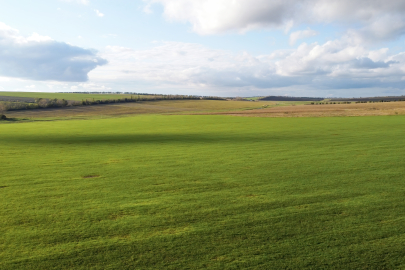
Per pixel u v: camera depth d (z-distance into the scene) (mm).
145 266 5086
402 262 5160
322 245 5766
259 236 6152
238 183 10312
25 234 6305
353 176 11062
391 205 7875
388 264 5109
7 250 5625
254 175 11477
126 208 7867
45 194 9188
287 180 10648
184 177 11266
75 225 6754
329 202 8195
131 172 12242
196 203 8227
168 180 10836
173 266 5086
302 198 8578
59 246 5773
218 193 9164
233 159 15000
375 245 5738
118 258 5332
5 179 11172
